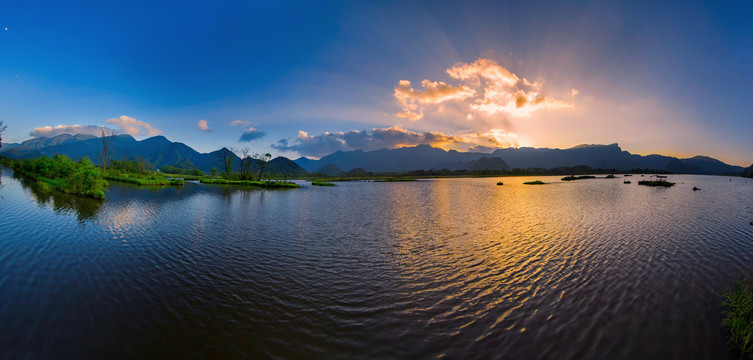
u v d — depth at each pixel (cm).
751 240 1903
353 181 12788
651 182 8794
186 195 4931
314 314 982
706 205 3766
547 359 759
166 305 1023
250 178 10575
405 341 838
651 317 956
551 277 1300
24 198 3381
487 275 1333
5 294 1060
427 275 1338
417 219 2805
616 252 1653
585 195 5344
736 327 836
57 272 1279
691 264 1448
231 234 2102
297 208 3606
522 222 2608
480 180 13312
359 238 2028
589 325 913
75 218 2438
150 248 1686
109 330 861
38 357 734
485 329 896
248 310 1003
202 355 764
